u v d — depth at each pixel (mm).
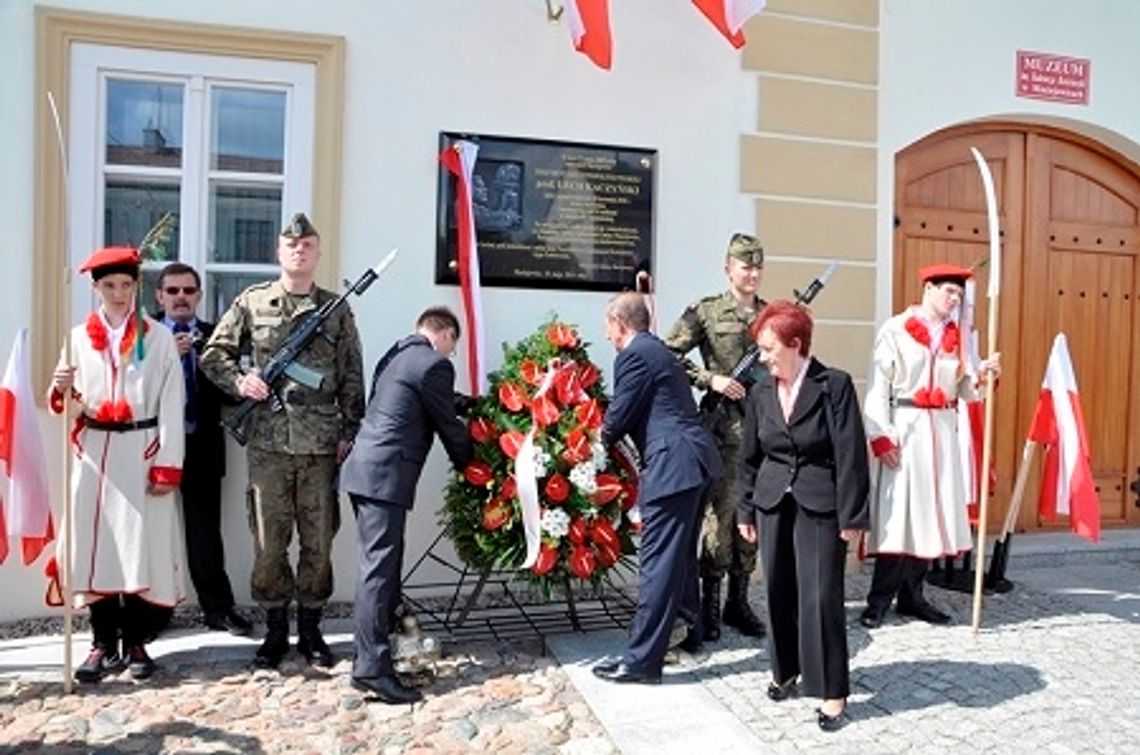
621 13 5375
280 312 4062
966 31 6176
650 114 5422
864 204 5801
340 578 4992
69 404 3793
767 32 5613
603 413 4367
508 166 5188
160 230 4246
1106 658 4293
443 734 3461
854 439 3438
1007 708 3703
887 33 6008
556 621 4680
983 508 4617
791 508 3615
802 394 3535
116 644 4035
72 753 3264
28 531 4016
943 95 6133
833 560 3488
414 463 3832
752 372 4547
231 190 4934
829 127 5723
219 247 4934
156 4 4719
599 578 4355
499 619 4711
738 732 3465
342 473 3852
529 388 4414
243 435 4027
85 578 3850
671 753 3299
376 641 3727
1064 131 6637
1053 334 6672
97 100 4688
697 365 5125
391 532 3777
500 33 5176
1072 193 6715
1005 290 6527
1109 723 3570
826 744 3379
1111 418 6828
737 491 4289
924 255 6324
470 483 4363
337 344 4125
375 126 4996
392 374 3895
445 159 4980
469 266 4941
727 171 5543
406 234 5043
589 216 5312
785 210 5637
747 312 4723
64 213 4637
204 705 3684
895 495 4770
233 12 4805
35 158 4574
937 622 4844
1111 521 6812
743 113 5574
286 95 4922
